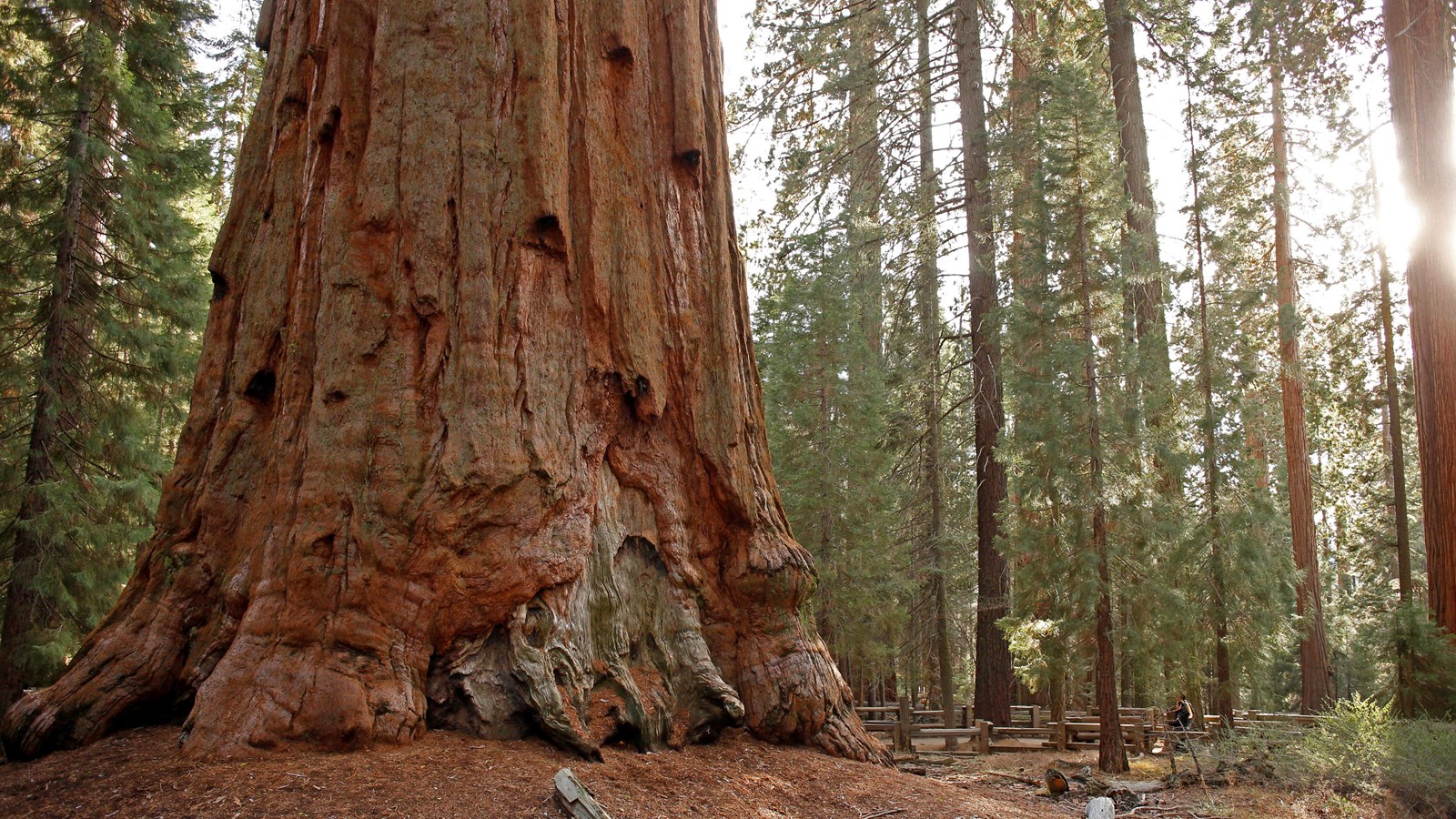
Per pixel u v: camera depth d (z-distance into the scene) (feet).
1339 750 31.96
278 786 16.48
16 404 53.01
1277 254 74.69
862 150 78.89
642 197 26.04
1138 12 67.10
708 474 25.90
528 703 19.90
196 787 16.49
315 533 20.06
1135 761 47.32
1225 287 58.54
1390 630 52.29
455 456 20.51
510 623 20.57
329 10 23.75
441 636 20.22
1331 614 85.76
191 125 62.69
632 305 24.75
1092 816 23.67
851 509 61.16
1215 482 55.21
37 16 51.24
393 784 16.79
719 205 27.99
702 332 26.61
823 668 25.89
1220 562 53.57
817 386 63.62
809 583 26.45
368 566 19.93
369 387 21.21
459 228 22.22
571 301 23.70
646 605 23.93
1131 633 47.65
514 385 21.68
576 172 24.59
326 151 23.39
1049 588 48.55
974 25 69.97
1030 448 49.37
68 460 49.65
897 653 71.61
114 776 17.43
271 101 26.43
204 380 24.47
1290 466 76.69
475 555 20.33
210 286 56.18
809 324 64.64
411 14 23.26
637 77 26.66
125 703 20.52
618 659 22.26
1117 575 49.19
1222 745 38.91
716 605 25.39
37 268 50.78
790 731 24.70
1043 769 44.04
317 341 21.90
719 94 29.53
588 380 23.67
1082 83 50.24
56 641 45.44
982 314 66.13
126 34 55.16
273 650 19.39
